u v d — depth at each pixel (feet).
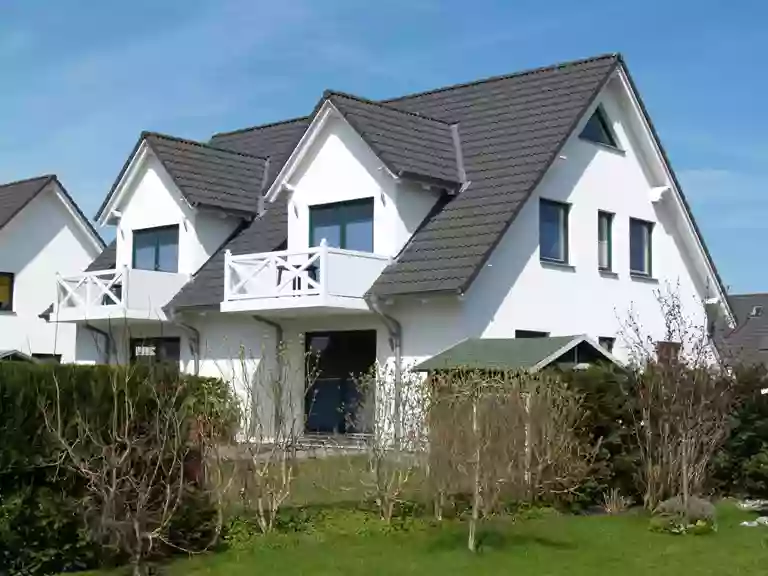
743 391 51.72
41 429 30.27
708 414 44.78
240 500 37.17
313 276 68.23
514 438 40.22
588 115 74.43
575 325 72.74
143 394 32.45
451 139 74.59
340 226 71.51
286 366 52.65
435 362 52.13
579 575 31.99
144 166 82.48
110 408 31.60
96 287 80.69
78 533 31.04
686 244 85.56
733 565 33.83
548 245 72.02
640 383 45.73
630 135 80.33
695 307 86.69
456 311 63.36
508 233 67.51
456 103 79.77
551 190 71.87
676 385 44.42
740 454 51.26
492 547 35.73
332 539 36.09
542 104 73.56
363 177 69.82
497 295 66.18
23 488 30.12
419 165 68.28
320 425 69.97
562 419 43.62
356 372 69.15
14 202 109.29
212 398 36.01
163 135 82.12
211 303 73.10
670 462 44.50
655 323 80.74
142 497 30.19
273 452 37.29
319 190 72.54
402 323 65.82
